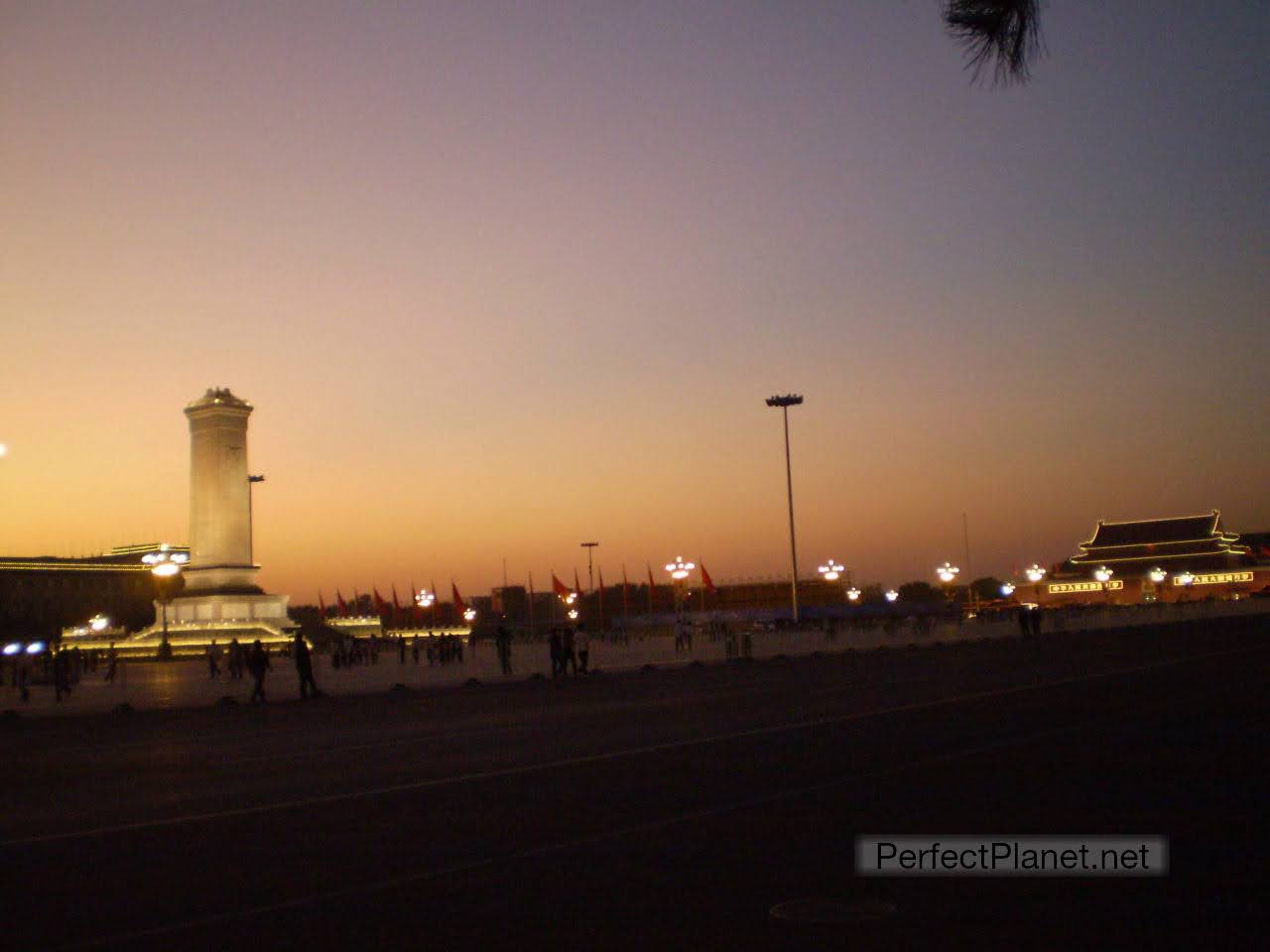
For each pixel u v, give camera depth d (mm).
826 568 124375
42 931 8805
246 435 110688
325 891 9852
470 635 136000
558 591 125938
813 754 18078
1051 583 173500
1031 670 38938
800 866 10195
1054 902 8750
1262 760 15656
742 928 8266
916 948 7695
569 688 41375
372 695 41562
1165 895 8836
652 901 9086
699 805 13539
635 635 135250
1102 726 20531
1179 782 13898
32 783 18344
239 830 13047
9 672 75688
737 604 155875
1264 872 9477
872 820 12148
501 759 19375
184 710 36812
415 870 10555
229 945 8289
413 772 18047
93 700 45781
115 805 15555
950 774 15195
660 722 25438
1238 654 43531
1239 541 177625
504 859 10883
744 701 30844
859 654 63281
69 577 146250
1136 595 166750
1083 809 12328
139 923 8969
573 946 7961
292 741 24766
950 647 67375
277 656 94312
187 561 109812
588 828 12336
